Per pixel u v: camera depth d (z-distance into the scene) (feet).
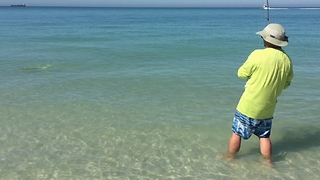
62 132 20.25
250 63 14.29
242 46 64.90
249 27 130.82
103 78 34.50
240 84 31.86
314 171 15.47
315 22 155.74
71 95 28.14
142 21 194.08
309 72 37.32
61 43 70.90
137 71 38.45
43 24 148.05
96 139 19.26
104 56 51.42
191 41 75.97
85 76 35.53
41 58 48.57
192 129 20.66
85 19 213.25
